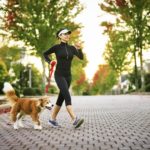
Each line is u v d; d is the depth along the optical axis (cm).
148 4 3466
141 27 3541
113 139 743
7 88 959
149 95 3638
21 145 688
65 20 3353
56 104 966
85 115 1312
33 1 3288
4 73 3834
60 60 952
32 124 1031
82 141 725
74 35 3584
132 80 5906
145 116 1237
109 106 1861
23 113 957
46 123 1061
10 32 3362
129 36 3606
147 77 5003
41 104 921
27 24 3341
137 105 1912
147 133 818
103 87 9381
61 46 961
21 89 3712
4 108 1515
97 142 710
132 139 738
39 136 802
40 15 3341
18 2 3272
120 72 6094
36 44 3403
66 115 1321
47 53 967
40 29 3331
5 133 855
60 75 949
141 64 3938
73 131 876
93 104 2084
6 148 658
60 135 812
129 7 3475
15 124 941
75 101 2538
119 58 5922
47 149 643
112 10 3469
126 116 1246
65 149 639
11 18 3288
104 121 1089
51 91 5931
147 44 3662
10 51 3959
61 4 3322
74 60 4491
